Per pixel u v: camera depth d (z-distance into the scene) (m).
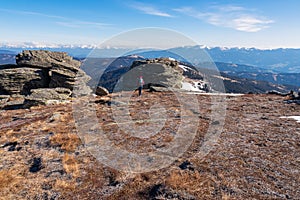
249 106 25.44
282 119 18.81
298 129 15.77
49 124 19.05
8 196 8.96
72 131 16.66
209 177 9.44
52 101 31.12
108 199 8.60
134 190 9.08
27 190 9.40
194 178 9.41
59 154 12.92
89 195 8.94
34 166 11.66
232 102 28.50
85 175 10.47
